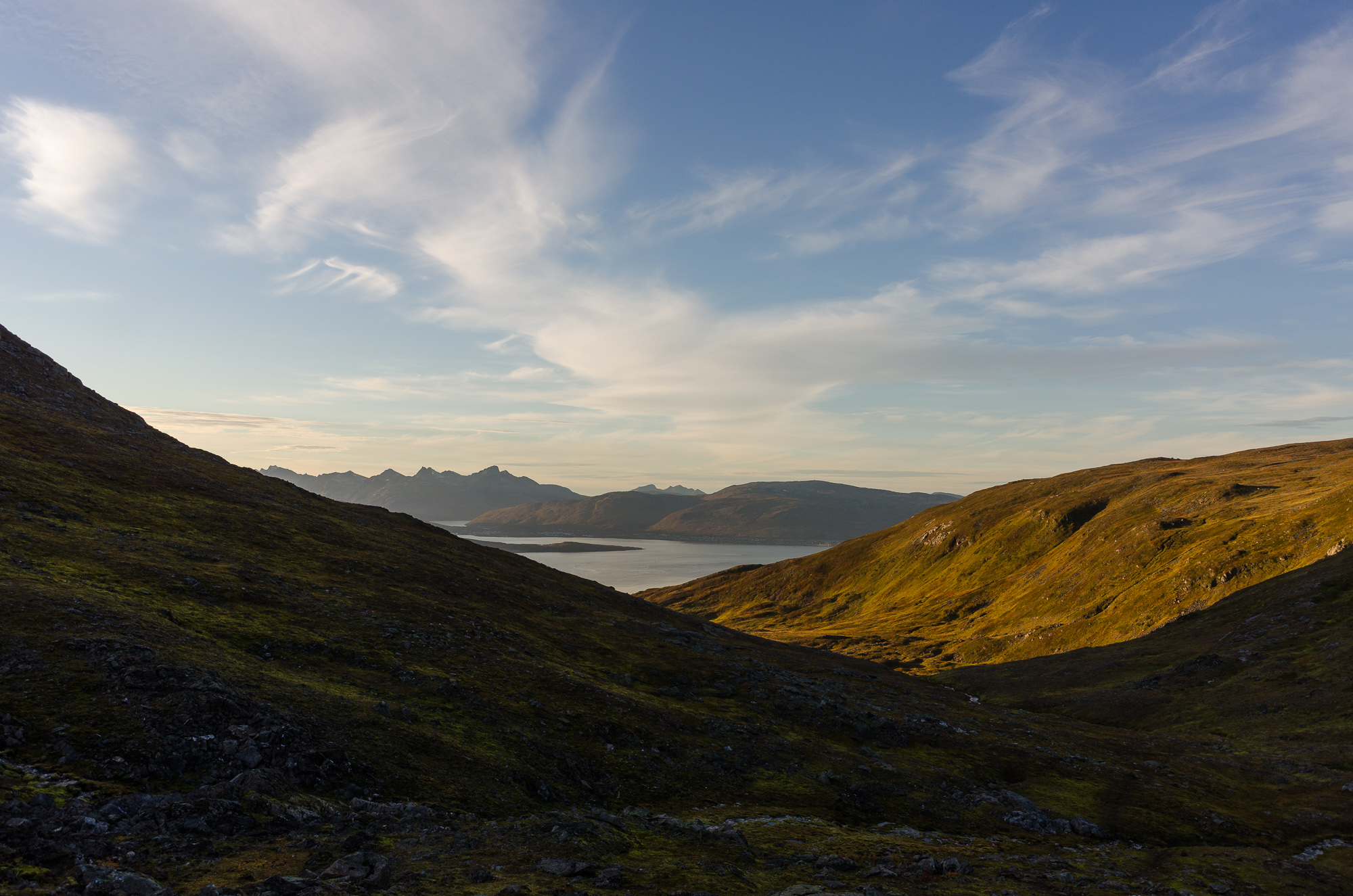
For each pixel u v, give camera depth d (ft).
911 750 203.82
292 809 81.15
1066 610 608.19
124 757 83.41
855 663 383.45
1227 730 285.02
